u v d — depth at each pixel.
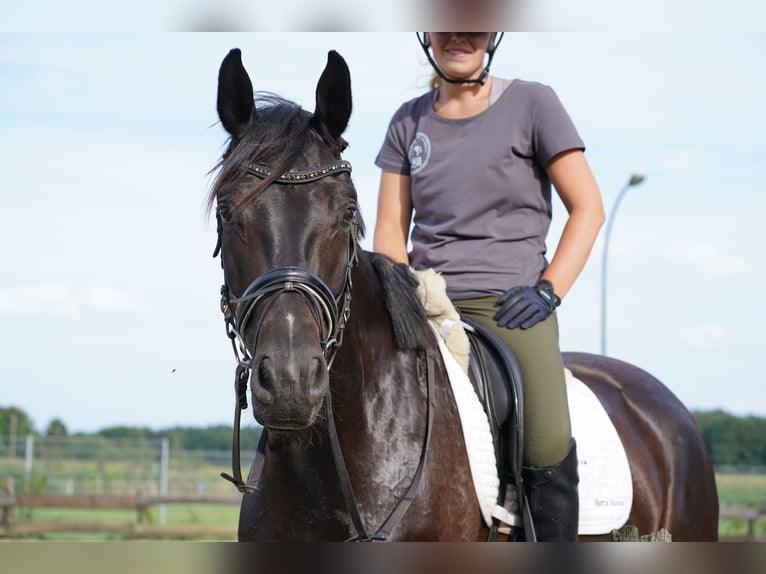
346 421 2.43
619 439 3.28
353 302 2.49
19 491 17.98
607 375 3.65
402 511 2.44
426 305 2.79
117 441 20.97
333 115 2.42
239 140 2.43
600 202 2.98
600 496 3.07
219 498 14.84
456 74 3.06
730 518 15.74
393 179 3.29
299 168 2.30
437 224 3.08
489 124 3.04
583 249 2.93
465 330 2.87
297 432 2.38
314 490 2.45
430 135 3.12
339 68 2.40
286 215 2.24
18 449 20.70
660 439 3.50
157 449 20.91
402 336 2.61
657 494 3.38
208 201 2.39
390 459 2.49
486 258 2.99
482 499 2.63
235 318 2.28
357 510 2.39
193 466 20.52
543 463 2.77
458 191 3.02
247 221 2.25
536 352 2.83
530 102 3.02
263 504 2.56
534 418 2.78
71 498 14.36
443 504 2.52
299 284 2.17
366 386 2.50
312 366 2.07
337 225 2.29
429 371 2.63
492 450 2.69
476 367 2.80
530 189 3.03
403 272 2.75
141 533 13.30
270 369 2.04
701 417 28.80
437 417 2.59
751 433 28.22
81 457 20.62
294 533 2.49
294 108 2.43
